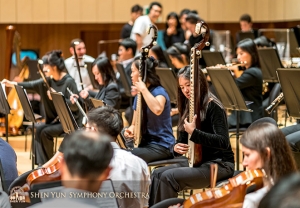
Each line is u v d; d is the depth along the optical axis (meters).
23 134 12.49
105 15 19.64
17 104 12.29
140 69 7.23
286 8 18.95
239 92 7.48
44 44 19.77
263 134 4.14
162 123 7.18
